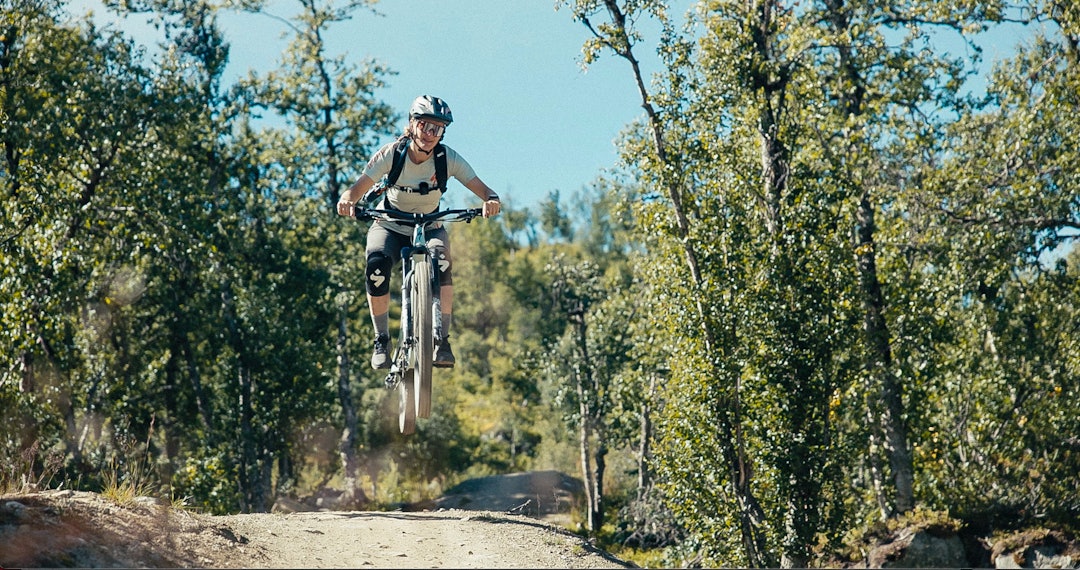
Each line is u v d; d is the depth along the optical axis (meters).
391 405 50.03
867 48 18.77
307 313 35.47
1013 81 19.47
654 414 19.09
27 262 19.45
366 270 6.44
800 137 19.06
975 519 19.69
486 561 6.09
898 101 19.22
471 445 61.59
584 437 35.16
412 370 6.49
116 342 29.19
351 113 33.16
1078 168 18.48
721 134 18.95
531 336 85.06
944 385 22.48
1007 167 19.23
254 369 32.44
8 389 19.17
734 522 17.53
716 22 18.72
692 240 18.25
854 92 20.09
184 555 5.54
